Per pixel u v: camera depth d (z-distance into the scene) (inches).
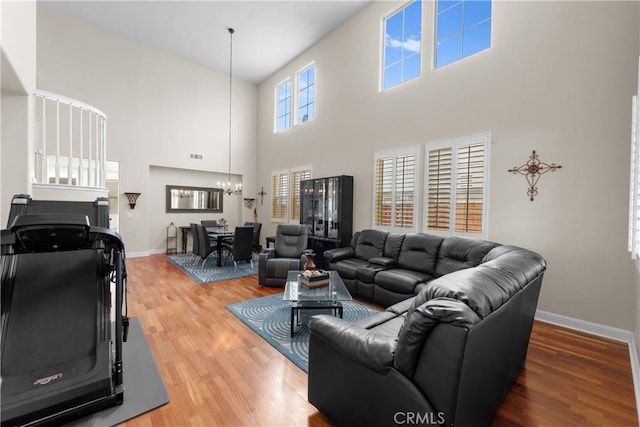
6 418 55.3
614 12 107.0
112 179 242.4
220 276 191.2
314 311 127.8
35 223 64.8
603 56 109.0
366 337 56.1
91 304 78.8
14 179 120.3
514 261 69.6
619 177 106.0
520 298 62.5
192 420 64.2
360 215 207.6
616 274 106.3
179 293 155.2
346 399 57.5
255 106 332.2
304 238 191.9
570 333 110.8
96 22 225.3
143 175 257.4
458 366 41.4
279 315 124.7
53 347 68.2
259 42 249.1
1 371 61.2
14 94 120.3
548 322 121.3
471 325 40.9
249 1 199.9
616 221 106.5
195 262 235.6
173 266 221.1
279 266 167.3
